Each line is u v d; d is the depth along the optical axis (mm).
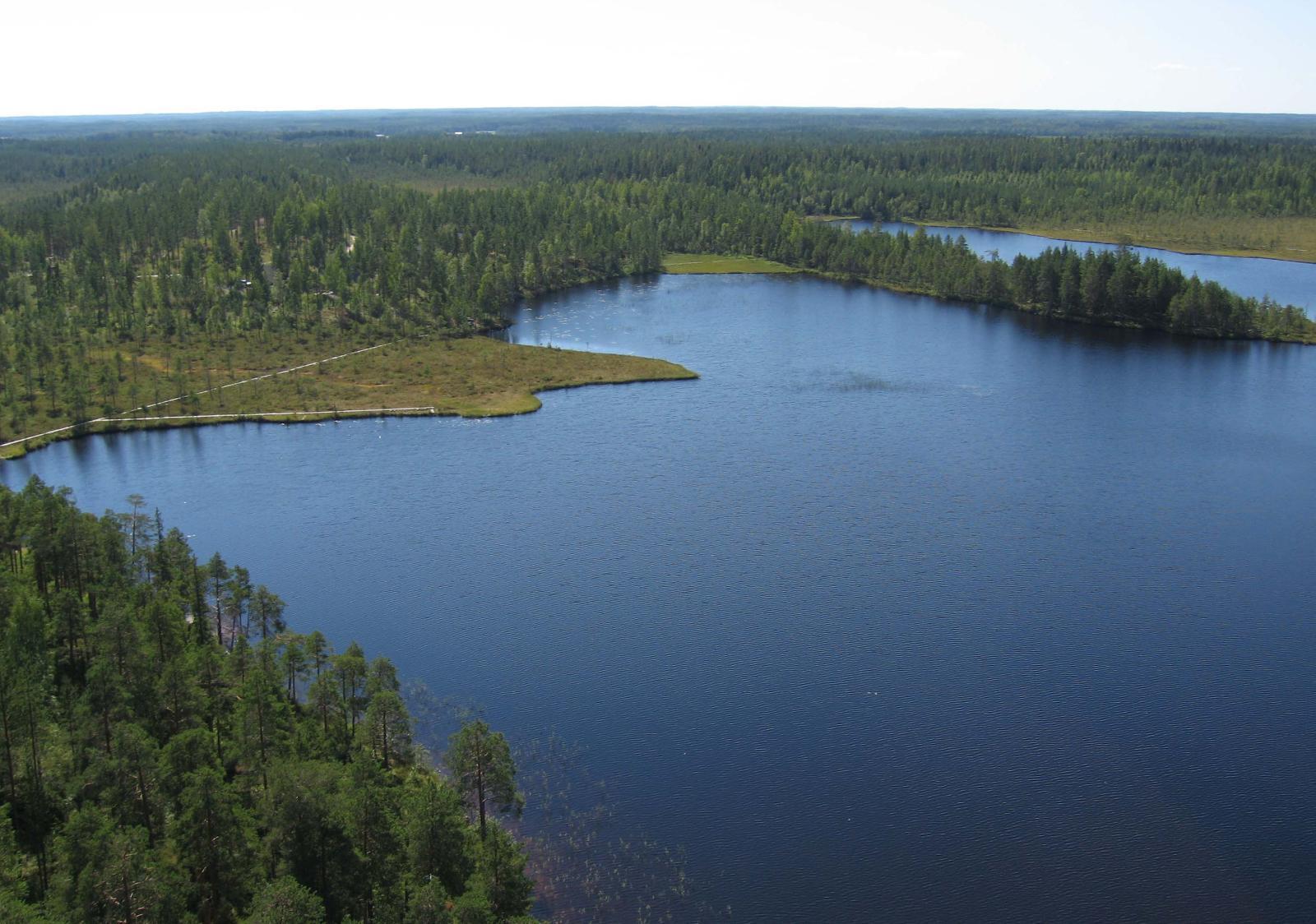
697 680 131500
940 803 109188
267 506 189500
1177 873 100000
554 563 164875
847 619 147000
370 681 114125
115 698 102500
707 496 193000
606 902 94500
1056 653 138375
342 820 85812
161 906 77438
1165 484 199375
